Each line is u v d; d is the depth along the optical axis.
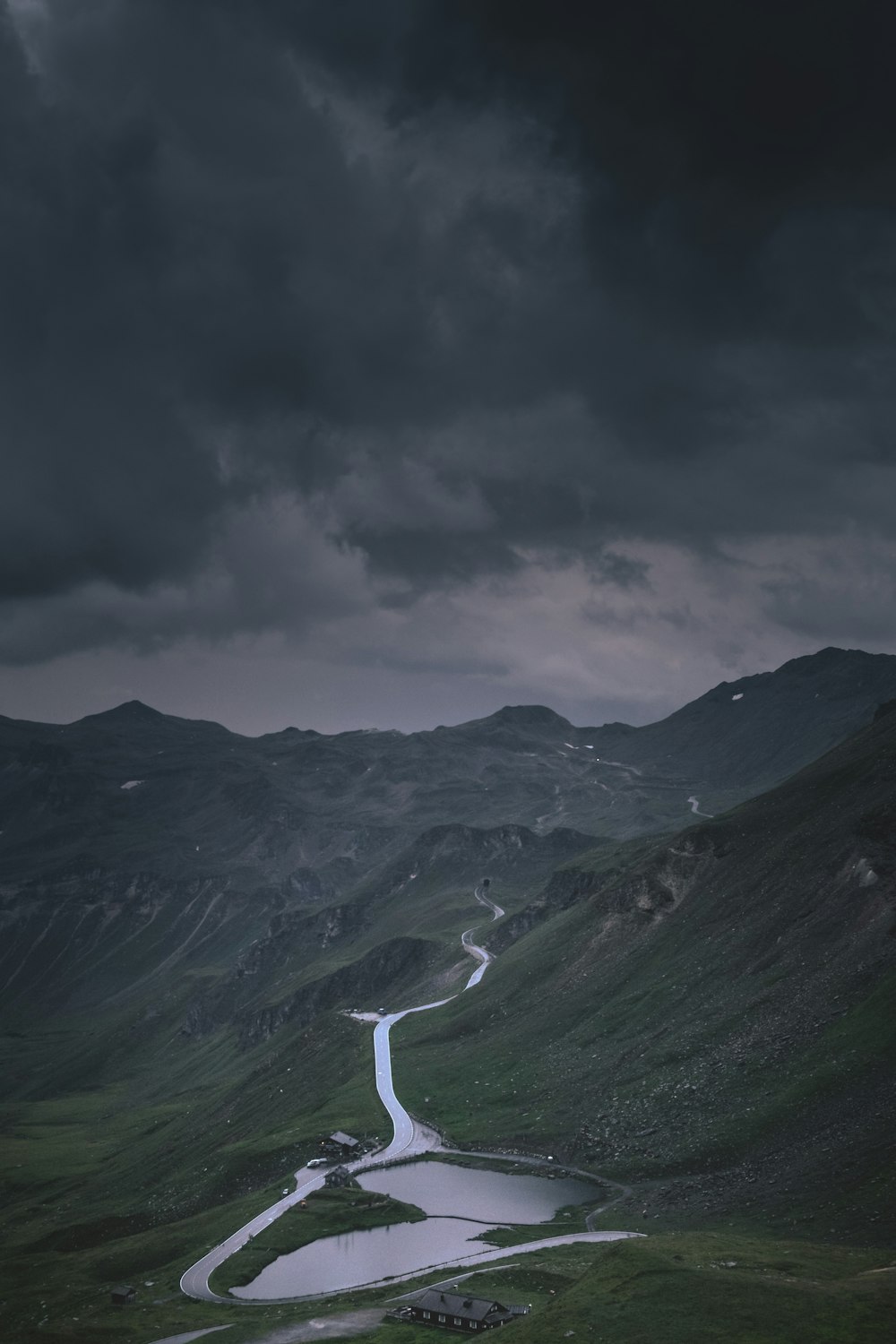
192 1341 144.50
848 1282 116.94
